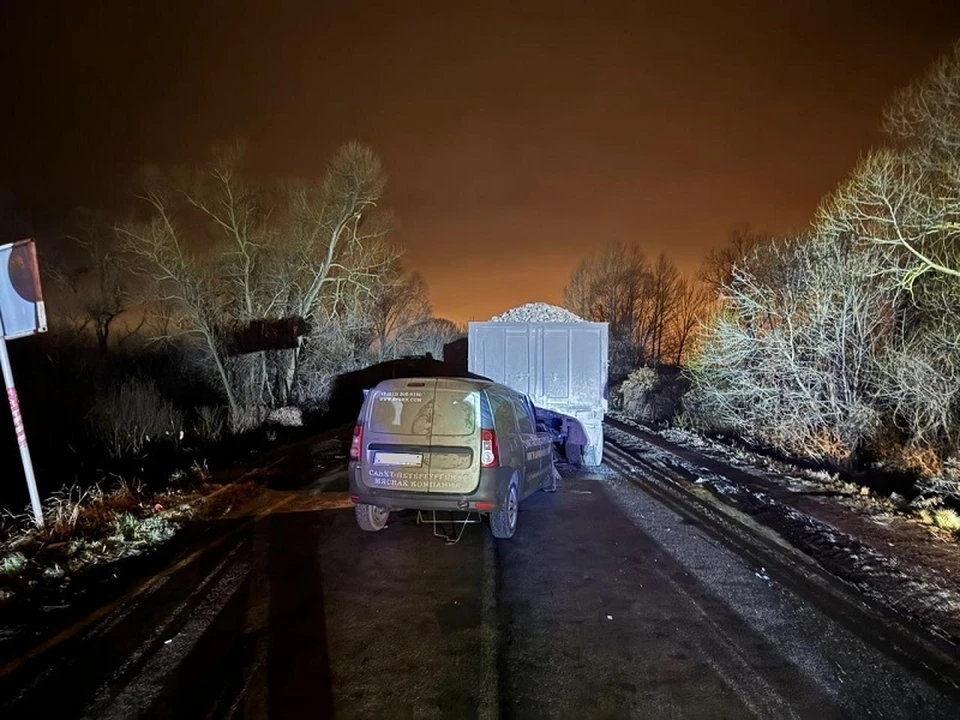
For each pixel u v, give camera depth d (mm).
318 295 20766
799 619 4824
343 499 8727
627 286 34031
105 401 13195
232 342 18625
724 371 13773
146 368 18312
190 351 18359
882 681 3934
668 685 3859
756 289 13211
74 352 17219
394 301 28031
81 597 5121
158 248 17000
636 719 3514
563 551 6480
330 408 20266
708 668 4066
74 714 3477
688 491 9445
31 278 6551
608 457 12625
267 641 4371
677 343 31859
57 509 7152
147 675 3898
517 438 7367
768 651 4309
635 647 4348
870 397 12008
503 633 4543
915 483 9781
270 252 19672
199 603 5023
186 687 3764
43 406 12883
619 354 32156
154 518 7230
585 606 5047
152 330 18500
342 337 21125
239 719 3445
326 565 5969
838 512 8023
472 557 6250
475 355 11789
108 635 4441
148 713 3492
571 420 11586
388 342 28188
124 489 8266
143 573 5699
